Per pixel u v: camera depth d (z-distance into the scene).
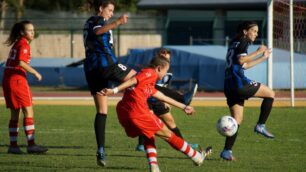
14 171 26.47
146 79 24.56
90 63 28.78
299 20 70.25
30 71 31.70
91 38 28.78
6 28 138.88
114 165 28.52
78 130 44.81
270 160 30.27
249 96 30.17
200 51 101.62
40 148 32.62
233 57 29.70
